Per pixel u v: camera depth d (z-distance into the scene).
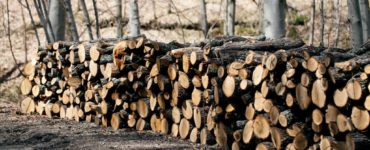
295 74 5.92
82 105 9.19
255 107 6.38
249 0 17.58
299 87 5.89
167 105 7.93
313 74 5.78
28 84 10.21
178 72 7.58
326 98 5.66
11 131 8.41
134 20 12.01
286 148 6.08
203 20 15.30
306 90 5.82
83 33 16.81
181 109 7.68
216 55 6.96
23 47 17.16
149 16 17.38
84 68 9.04
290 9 17.45
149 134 8.02
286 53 6.00
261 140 6.38
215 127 7.02
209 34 16.98
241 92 6.54
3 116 9.86
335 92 5.61
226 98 6.72
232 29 14.88
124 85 8.30
